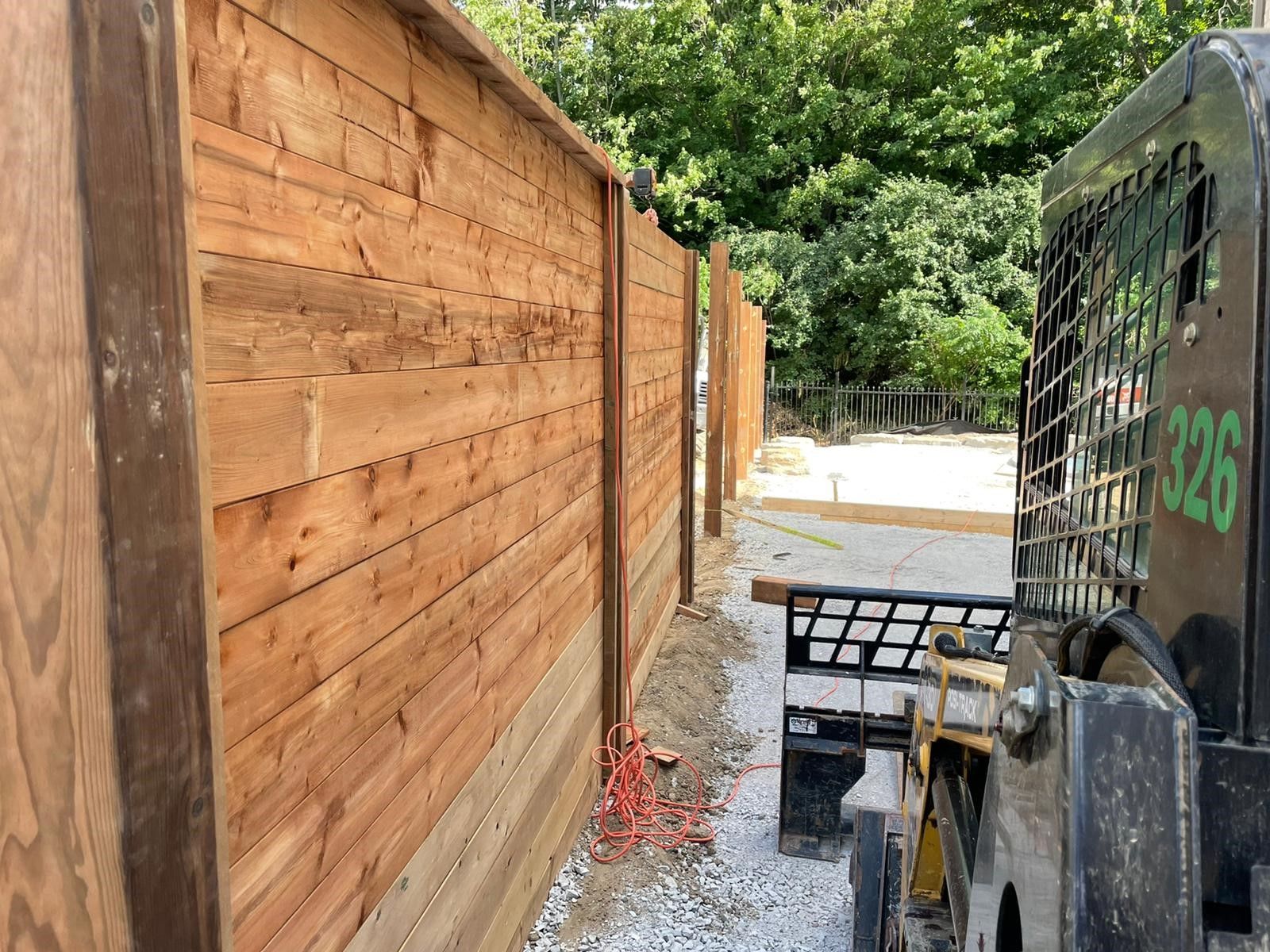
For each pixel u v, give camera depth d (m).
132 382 1.04
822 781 3.98
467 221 2.44
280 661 1.58
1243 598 1.08
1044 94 27.81
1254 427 1.07
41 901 1.00
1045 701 1.17
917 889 2.50
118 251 1.01
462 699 2.53
